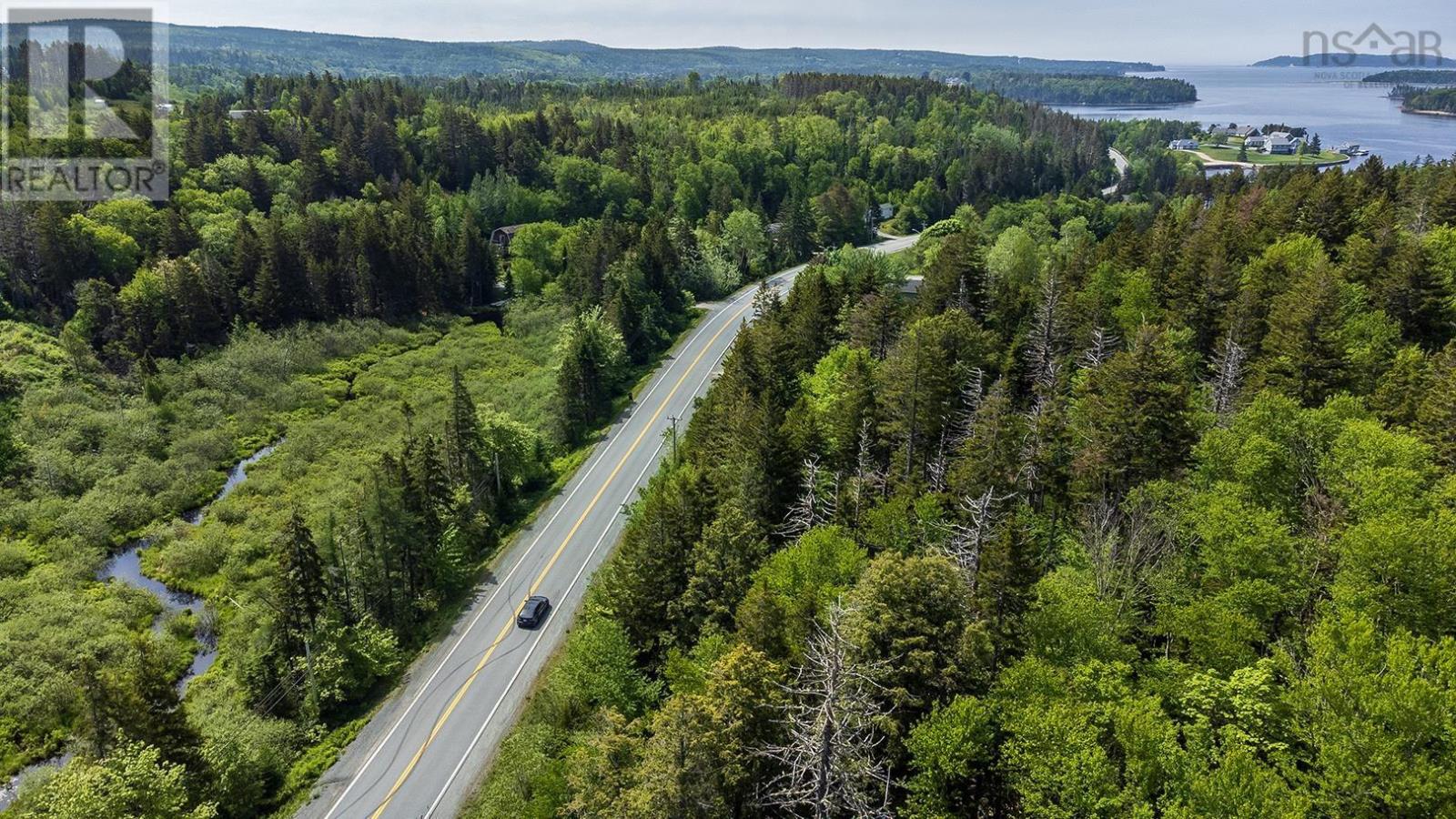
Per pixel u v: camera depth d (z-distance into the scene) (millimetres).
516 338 127062
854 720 30125
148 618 65188
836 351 78125
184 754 43062
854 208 180250
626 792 31844
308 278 124438
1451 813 25297
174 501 82438
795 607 40031
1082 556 44250
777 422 57312
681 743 30484
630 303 113562
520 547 71188
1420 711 26719
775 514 55312
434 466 68188
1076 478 50000
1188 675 34344
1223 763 27812
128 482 82688
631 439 91062
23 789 47031
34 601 64688
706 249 145500
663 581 50312
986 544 38969
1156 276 77250
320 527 66500
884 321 74562
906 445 56562
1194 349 66188
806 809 33281
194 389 101688
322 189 162625
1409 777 25672
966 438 52469
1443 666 28312
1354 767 27000
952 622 35219
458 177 185625
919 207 198500
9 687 55312
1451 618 33344
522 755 45969
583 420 94750
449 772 48375
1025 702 32469
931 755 31797
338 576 59156
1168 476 48312
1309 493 43375
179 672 59781
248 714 51344
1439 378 47750
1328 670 29453
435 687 54938
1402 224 76938
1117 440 48188
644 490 71688
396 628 60344
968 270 77062
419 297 134500
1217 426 50844
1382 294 61375
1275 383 54656
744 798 32500
